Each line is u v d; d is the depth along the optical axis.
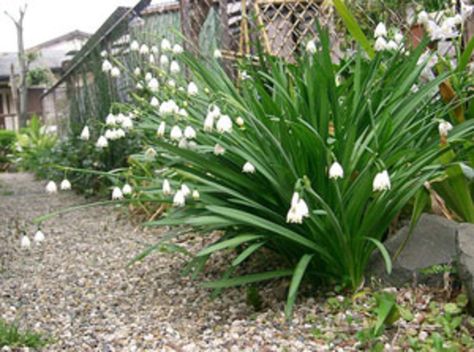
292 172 1.00
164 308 1.15
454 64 1.41
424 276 1.00
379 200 0.99
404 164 1.04
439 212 1.13
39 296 1.29
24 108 8.20
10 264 1.58
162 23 2.27
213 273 1.32
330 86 1.03
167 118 1.18
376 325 0.83
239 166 1.12
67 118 4.78
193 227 1.20
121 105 1.29
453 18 1.18
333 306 0.99
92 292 1.29
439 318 0.88
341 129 1.01
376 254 1.07
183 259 1.46
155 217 1.88
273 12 2.07
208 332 1.00
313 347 0.88
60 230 2.02
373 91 1.10
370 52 1.22
